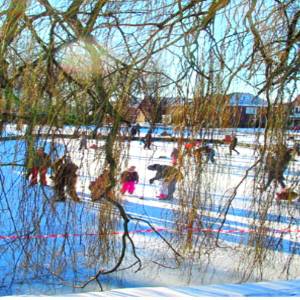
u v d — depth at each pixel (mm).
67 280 5238
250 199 6043
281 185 5871
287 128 5758
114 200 5387
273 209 5867
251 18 4797
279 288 4105
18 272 5207
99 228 5551
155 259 6082
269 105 5621
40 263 5230
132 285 5277
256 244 5805
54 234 5301
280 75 5438
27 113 4988
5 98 4883
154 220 7785
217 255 6316
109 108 4945
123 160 5453
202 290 4051
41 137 5059
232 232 6992
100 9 4562
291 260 5766
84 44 4660
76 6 4535
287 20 5324
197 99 5598
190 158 6094
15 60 4922
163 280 5508
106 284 5238
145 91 5266
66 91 4938
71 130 5168
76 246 5594
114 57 4867
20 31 4719
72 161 5246
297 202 5898
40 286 5047
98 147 5219
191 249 6117
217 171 6219
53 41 4734
